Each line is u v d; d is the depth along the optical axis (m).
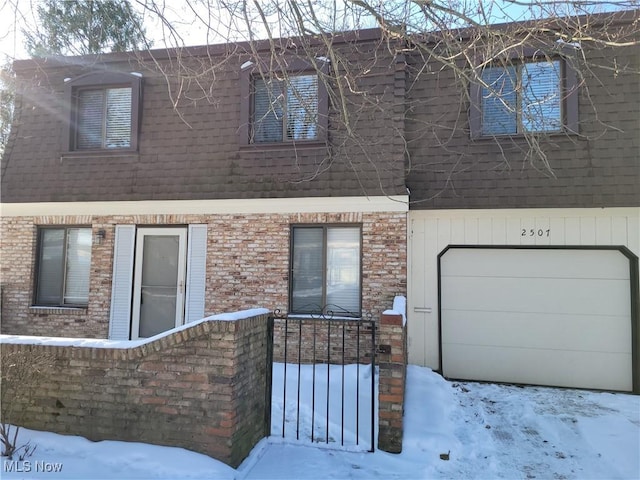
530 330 7.71
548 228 7.66
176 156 8.79
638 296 7.30
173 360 4.16
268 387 4.86
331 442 4.71
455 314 7.95
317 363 7.91
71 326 8.87
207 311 8.41
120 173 8.96
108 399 4.26
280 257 8.21
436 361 7.89
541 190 7.64
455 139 8.09
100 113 9.32
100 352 4.29
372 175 7.91
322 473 4.02
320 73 4.31
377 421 5.27
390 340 4.58
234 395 4.06
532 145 5.19
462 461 4.48
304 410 5.54
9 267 9.23
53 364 4.37
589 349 7.49
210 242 8.52
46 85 9.52
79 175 9.11
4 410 4.30
